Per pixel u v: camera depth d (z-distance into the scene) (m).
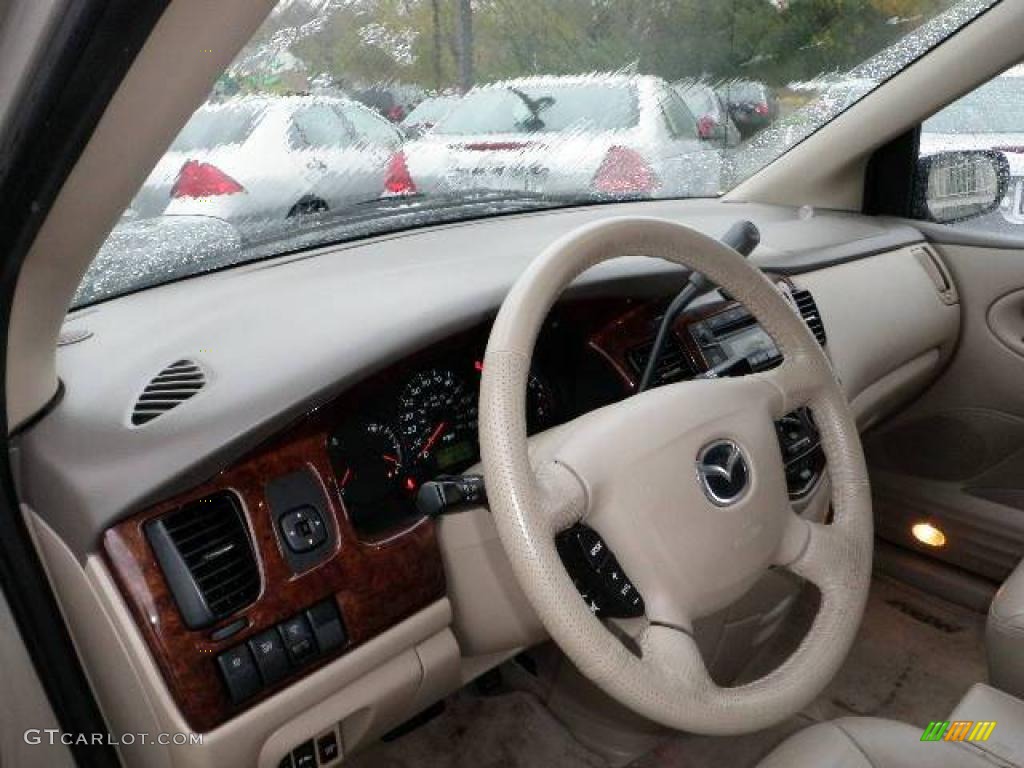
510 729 1.61
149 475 0.83
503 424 0.78
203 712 0.85
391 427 1.09
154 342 1.11
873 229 1.78
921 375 1.72
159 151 0.63
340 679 0.95
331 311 1.11
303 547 0.91
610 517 0.85
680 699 0.81
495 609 1.12
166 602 0.83
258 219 1.54
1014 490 1.71
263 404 0.89
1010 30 1.56
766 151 1.99
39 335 0.85
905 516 1.89
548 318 1.21
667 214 1.84
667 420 0.88
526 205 1.85
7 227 0.66
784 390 0.99
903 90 1.74
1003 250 1.69
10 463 0.90
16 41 0.53
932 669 1.70
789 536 0.96
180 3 0.48
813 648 0.93
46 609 0.95
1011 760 0.89
